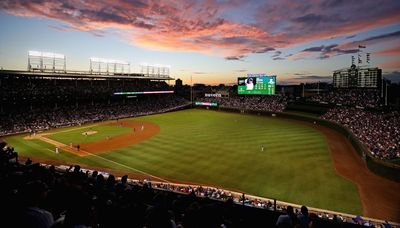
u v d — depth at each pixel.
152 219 4.79
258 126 63.06
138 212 6.48
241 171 31.14
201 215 5.87
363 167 33.12
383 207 22.53
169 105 104.75
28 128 58.25
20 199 4.26
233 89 143.12
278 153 38.78
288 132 55.28
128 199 8.25
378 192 25.62
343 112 65.19
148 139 49.22
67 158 36.69
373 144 39.16
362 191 25.77
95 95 82.81
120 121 74.00
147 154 38.69
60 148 42.25
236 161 34.88
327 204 22.89
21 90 66.88
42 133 55.53
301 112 78.00
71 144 44.75
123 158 36.75
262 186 26.70
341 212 21.45
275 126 63.16
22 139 49.03
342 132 54.09
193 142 46.06
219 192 23.92
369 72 98.88
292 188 26.23
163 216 4.77
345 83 113.25
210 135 52.06
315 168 32.41
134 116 84.75
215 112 96.56
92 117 74.75
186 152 39.47
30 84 71.56
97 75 84.50
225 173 30.53
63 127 63.88
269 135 51.97
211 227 5.83
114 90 89.56
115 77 89.25
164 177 29.55
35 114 66.25
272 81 86.56
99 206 7.18
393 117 52.03
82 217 4.08
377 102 68.44
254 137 50.03
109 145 44.47
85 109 78.94
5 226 4.02
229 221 7.62
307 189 26.06
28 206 4.26
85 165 33.69
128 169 32.22
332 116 64.81
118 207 6.38
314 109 75.69
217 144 44.31
